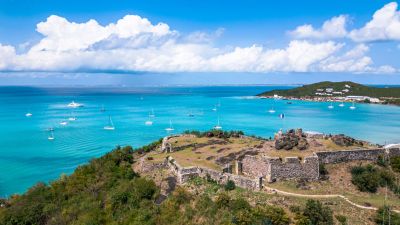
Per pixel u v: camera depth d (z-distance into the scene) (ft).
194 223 162.71
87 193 213.66
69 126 650.43
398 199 188.55
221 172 202.49
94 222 183.11
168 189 198.18
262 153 224.33
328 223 155.53
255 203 171.53
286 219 154.71
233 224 153.07
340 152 219.20
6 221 199.62
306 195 183.93
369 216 165.07
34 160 391.04
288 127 643.45
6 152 431.43
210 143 273.13
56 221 194.08
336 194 188.75
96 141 500.33
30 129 613.52
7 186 303.68
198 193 187.83
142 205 185.68
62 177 251.80
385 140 501.15
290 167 203.10
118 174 229.04
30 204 212.02
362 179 197.47
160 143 310.65
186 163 221.05
